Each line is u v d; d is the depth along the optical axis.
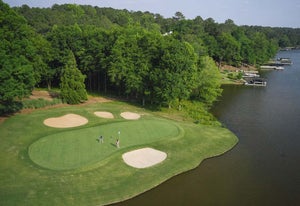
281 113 62.50
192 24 168.25
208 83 66.00
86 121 47.16
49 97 62.25
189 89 60.94
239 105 69.00
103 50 68.75
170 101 58.22
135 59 61.56
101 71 72.75
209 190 31.06
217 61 139.12
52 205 26.27
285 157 40.28
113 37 68.69
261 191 31.31
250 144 44.66
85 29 80.38
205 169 35.97
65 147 36.72
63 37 70.12
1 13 43.47
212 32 160.88
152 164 35.12
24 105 51.41
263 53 149.88
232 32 165.25
